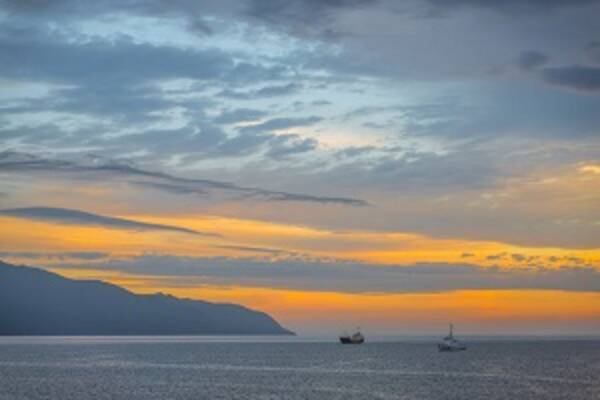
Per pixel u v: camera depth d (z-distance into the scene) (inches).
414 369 6097.4
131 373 5649.6
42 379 5019.7
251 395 3961.6
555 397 3843.5
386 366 6555.1
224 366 6614.2
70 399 3786.9
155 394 4020.7
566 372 5684.1
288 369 6166.3
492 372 5693.9
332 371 5876.0
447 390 4202.8
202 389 4296.3
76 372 5743.1
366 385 4547.2
